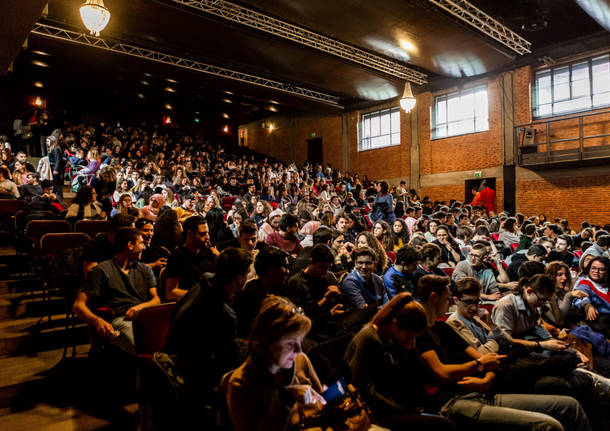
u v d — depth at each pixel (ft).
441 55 41.75
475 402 8.03
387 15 33.40
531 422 7.39
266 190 42.29
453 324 9.39
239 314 8.94
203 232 9.92
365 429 5.73
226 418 5.66
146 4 33.81
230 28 38.32
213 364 6.60
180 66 47.09
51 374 10.59
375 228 19.33
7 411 9.11
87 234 16.66
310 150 73.36
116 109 70.13
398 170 59.26
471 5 33.42
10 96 59.16
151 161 44.75
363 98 60.49
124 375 10.09
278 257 9.05
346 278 12.28
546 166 44.32
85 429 8.49
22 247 19.02
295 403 5.42
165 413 6.34
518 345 9.51
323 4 32.04
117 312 10.05
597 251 17.58
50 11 36.50
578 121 42.70
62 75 57.72
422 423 6.72
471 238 22.06
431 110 54.90
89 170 33.60
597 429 9.18
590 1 29.68
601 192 40.70
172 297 9.55
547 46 44.21
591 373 9.43
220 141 81.66
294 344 4.95
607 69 40.68
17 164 25.77
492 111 48.78
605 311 13.10
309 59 45.21
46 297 15.17
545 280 9.91
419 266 14.19
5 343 11.62
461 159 51.83
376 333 6.97
